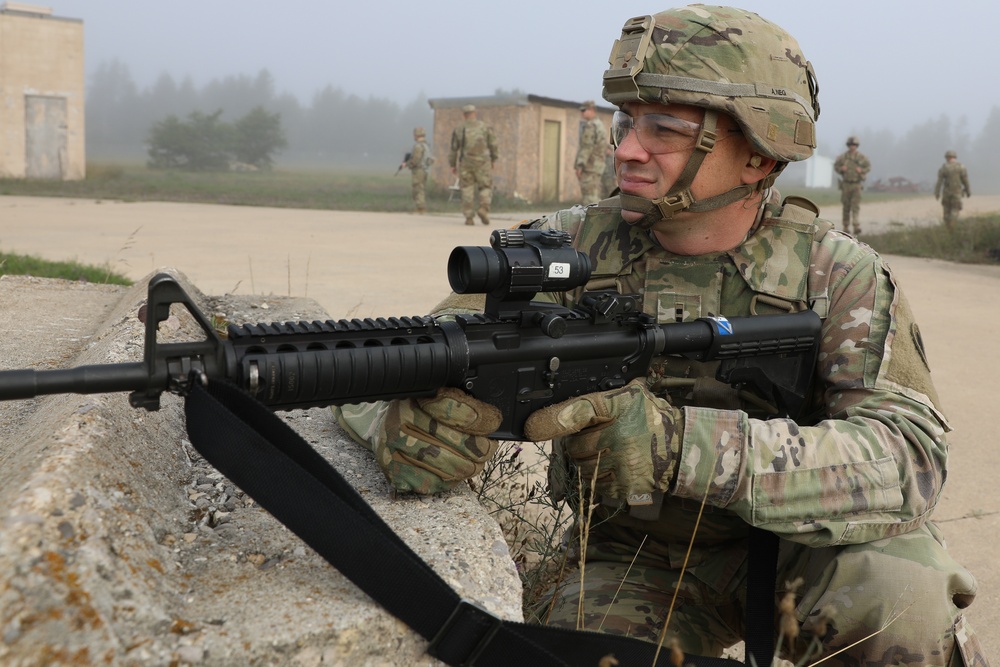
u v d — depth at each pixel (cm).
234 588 151
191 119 8244
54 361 312
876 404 208
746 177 215
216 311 445
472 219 1759
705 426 191
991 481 420
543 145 2714
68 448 159
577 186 2861
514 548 264
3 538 125
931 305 928
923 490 200
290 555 165
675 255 227
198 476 200
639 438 188
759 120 205
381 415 208
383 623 146
